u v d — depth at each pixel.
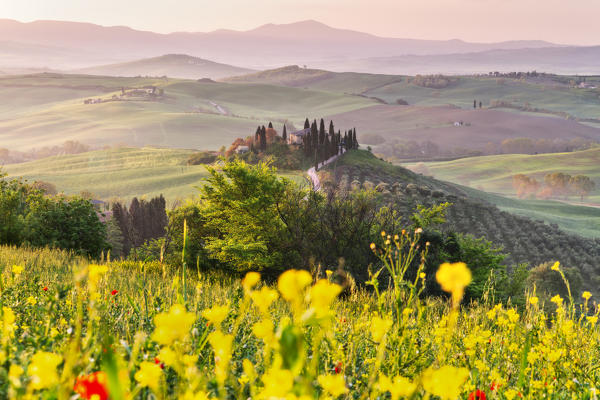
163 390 2.35
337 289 1.40
